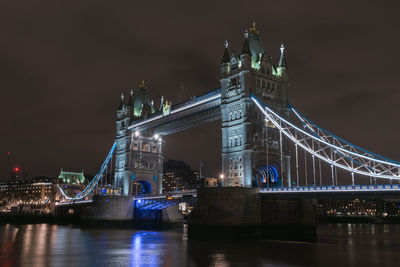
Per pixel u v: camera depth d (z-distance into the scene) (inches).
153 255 2094.0
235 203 2635.3
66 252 2262.6
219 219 2625.5
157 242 2812.5
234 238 2568.9
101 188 5036.9
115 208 4525.1
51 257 2059.5
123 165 4899.1
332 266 1749.5
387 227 6619.1
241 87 3132.4
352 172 2488.9
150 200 4411.9
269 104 3206.2
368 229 5713.6
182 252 2151.8
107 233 3784.5
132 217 4613.7
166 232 3932.1
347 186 2272.4
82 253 2213.3
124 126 5078.7
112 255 2118.6
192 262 1839.3
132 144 4886.8
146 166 4923.7
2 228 4808.1
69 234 3663.9
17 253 2223.2
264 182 3248.0
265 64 3294.8
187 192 3629.4
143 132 4970.5
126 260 1930.4
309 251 2182.6
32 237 3324.3
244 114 3053.6
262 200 2790.4
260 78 3216.0
